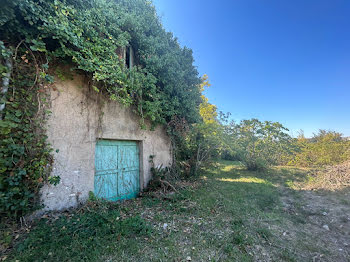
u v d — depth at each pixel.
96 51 3.46
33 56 2.86
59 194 3.29
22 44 2.82
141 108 4.73
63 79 3.36
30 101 2.88
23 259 2.00
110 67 3.63
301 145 9.93
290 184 6.33
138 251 2.32
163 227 3.01
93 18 3.49
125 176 4.80
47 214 3.07
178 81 5.90
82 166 3.67
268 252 2.44
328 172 6.98
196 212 3.69
